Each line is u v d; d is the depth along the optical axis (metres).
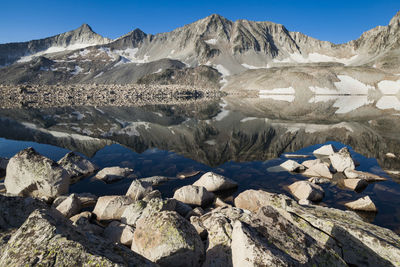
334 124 32.94
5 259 3.57
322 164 15.48
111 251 3.74
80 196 11.22
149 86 129.38
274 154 19.61
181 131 28.12
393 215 10.01
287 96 139.75
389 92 152.12
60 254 3.45
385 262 5.15
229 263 5.41
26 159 11.71
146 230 5.78
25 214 6.49
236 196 12.13
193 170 15.67
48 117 36.16
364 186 13.19
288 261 4.12
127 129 28.50
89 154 18.94
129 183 13.47
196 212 9.38
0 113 39.03
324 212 7.60
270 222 5.46
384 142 22.56
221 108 59.03
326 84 163.88
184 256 5.12
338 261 4.70
